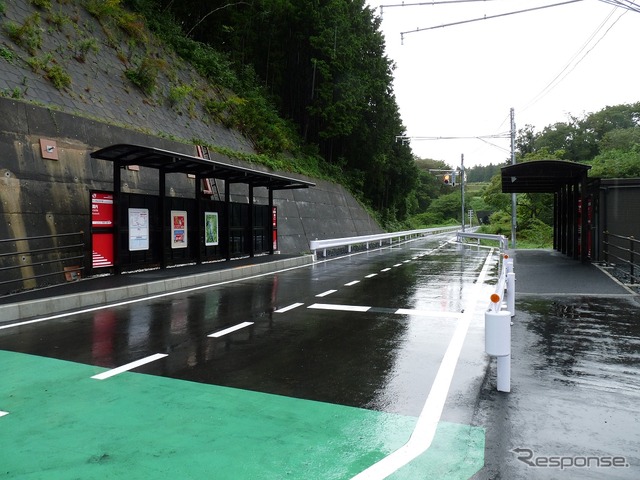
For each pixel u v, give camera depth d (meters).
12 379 5.32
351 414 4.34
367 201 43.75
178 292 11.74
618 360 5.98
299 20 34.44
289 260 18.33
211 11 30.28
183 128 22.16
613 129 46.78
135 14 23.72
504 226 44.91
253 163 24.97
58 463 3.42
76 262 12.87
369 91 39.09
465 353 6.34
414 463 3.45
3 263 10.82
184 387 5.07
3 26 15.48
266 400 4.70
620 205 16.62
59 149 13.25
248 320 8.45
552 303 9.88
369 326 7.95
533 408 4.48
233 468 3.35
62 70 15.97
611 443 3.77
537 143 49.62
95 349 6.55
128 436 3.87
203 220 16.97
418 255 23.77
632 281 12.45
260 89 34.31
